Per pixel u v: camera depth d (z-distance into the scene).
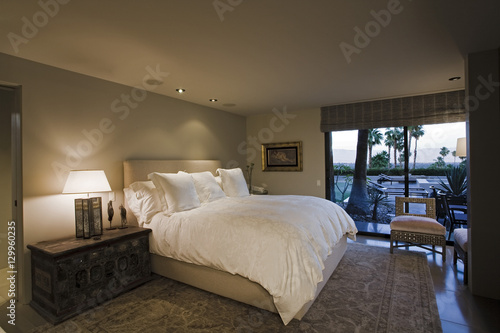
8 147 3.29
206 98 4.20
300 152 5.20
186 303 2.44
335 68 2.93
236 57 2.58
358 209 4.77
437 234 3.39
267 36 2.17
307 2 1.70
